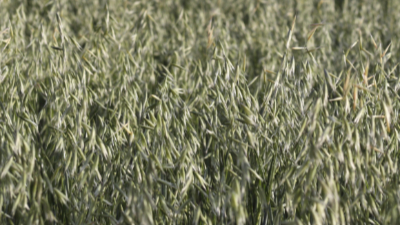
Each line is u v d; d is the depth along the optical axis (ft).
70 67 8.45
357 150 5.08
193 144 6.12
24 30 11.75
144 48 9.97
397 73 8.98
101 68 8.73
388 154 5.53
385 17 15.08
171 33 12.67
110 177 5.71
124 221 5.10
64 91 6.52
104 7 13.76
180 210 5.35
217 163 5.96
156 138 5.66
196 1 16.21
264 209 5.96
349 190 5.49
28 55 9.21
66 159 5.52
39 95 9.13
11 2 14.21
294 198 5.02
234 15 15.69
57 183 5.76
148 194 4.86
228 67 6.43
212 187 6.13
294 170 5.12
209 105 6.93
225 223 5.71
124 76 7.59
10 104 6.32
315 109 4.73
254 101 6.14
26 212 5.21
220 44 7.27
